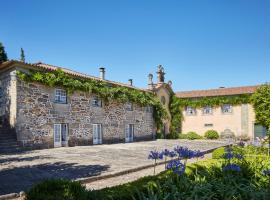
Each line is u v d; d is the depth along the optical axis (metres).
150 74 30.52
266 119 27.47
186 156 6.48
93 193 4.53
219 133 31.95
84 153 15.16
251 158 9.78
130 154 15.20
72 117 19.52
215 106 32.50
